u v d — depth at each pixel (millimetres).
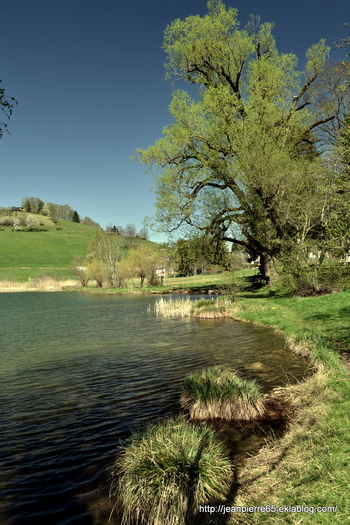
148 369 11383
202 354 13070
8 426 7227
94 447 6172
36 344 16719
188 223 29609
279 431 6305
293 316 18484
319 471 4320
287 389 8297
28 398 8961
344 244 9742
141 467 4645
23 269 95750
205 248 31812
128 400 8562
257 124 23938
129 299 45406
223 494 4367
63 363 12688
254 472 4828
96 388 9617
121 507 4469
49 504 4594
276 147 24156
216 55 26781
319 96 28016
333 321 15109
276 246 24469
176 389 9219
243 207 25453
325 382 7828
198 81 28562
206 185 28391
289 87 26047
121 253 76750
